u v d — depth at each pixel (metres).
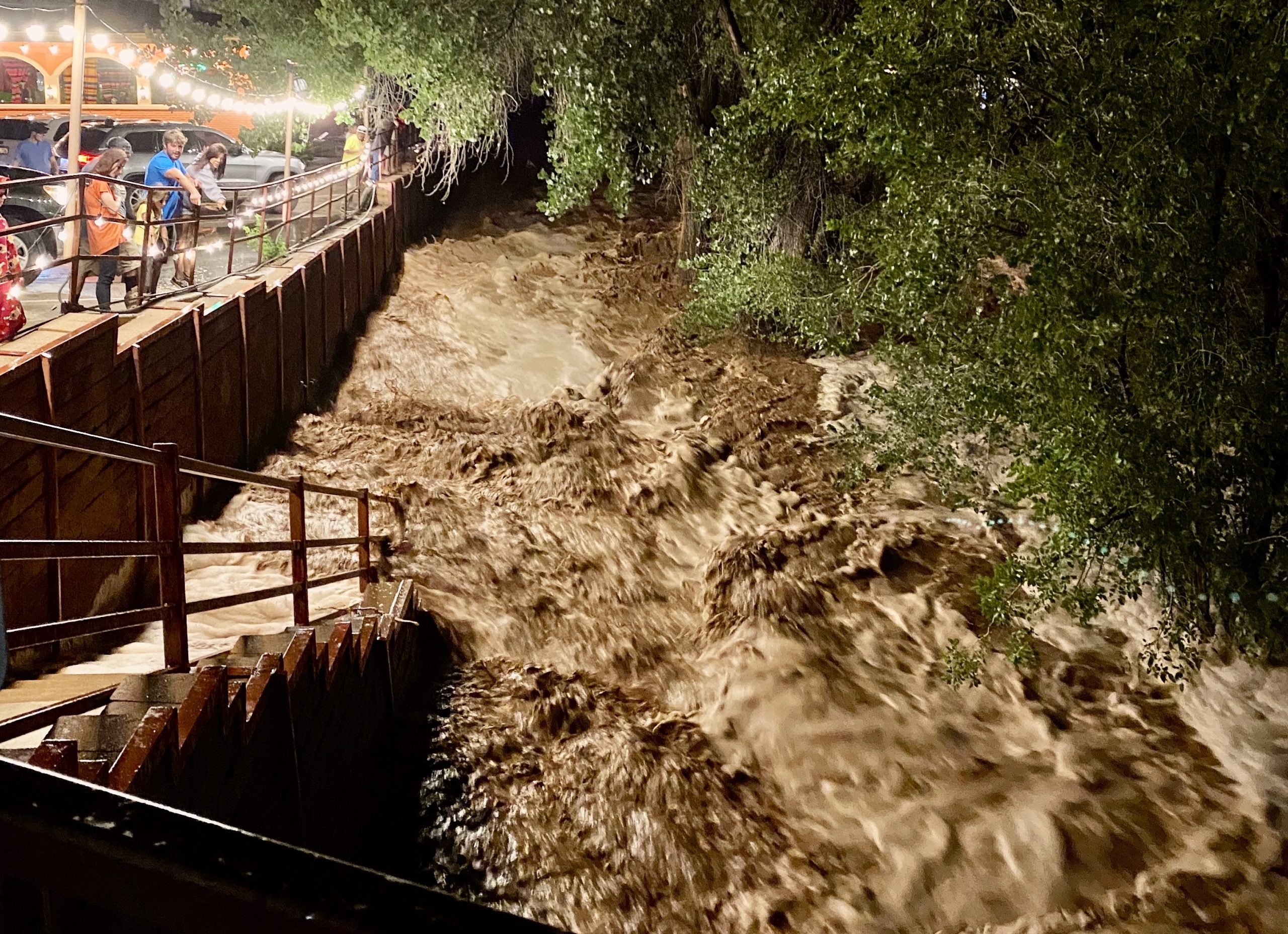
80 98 9.75
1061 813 8.63
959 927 7.99
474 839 8.35
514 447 14.80
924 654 10.94
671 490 14.12
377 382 16.53
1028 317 7.66
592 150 15.23
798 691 10.23
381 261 19.84
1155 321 7.66
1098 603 9.07
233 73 21.50
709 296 15.66
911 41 8.70
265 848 0.88
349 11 15.66
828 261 15.05
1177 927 7.70
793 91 9.26
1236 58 7.26
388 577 11.00
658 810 8.81
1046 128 8.67
